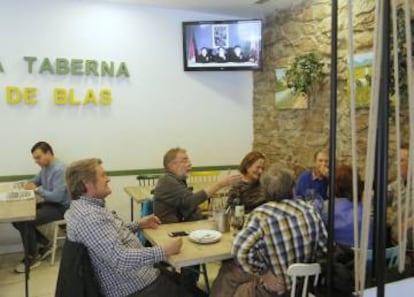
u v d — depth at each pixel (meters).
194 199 2.63
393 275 1.38
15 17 3.89
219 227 2.28
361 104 3.17
